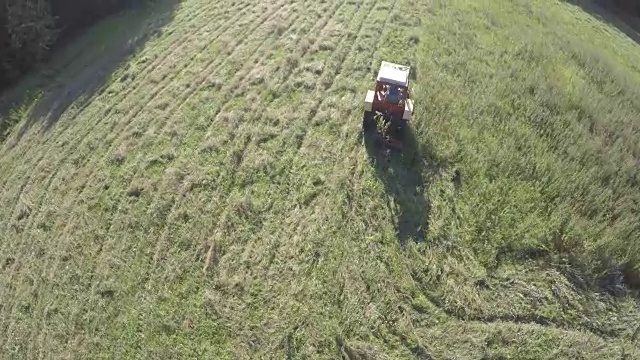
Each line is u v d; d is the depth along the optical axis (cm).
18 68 2478
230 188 1622
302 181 1600
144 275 1438
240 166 1681
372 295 1294
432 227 1431
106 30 2680
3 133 2162
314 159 1667
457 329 1230
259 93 1983
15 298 1501
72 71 2445
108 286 1436
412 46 2166
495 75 1992
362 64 2066
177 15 2645
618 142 1722
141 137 1895
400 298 1287
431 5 2473
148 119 1970
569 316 1262
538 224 1426
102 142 1931
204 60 2250
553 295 1297
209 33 2447
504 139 1691
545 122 1775
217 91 2039
